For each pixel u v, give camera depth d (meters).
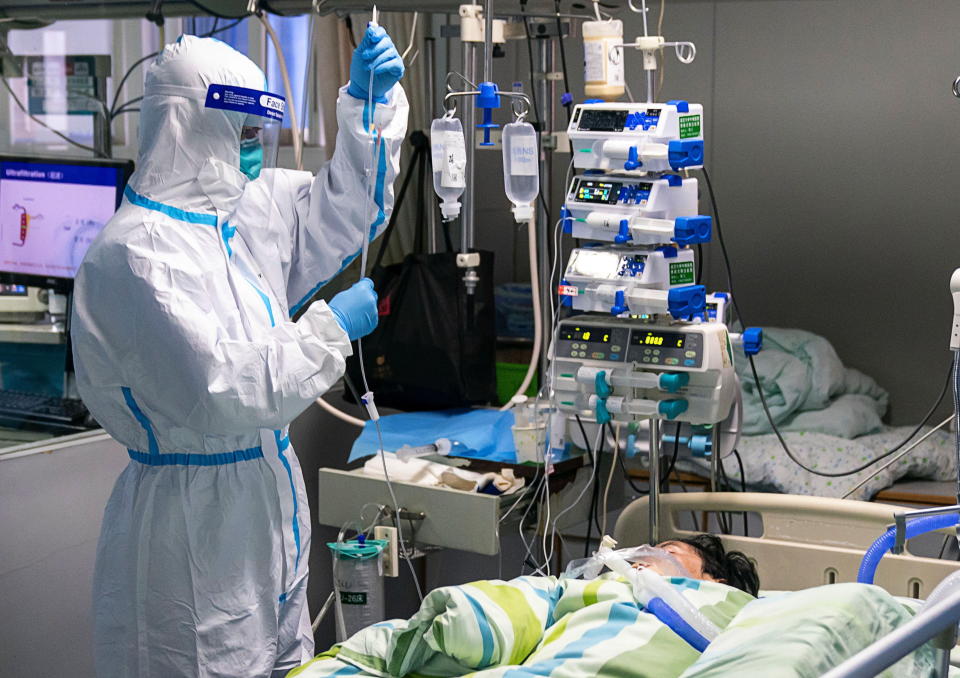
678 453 2.46
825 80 3.77
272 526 1.93
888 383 3.86
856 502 2.19
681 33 3.90
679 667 1.70
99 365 1.82
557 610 1.94
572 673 1.67
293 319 3.15
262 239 2.02
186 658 1.86
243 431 1.80
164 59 1.86
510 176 2.23
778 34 3.80
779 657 1.45
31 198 2.77
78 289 1.82
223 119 1.85
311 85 3.37
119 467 2.56
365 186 2.10
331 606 3.12
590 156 2.30
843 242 3.84
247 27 3.41
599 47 2.39
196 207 1.86
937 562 2.08
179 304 1.74
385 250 3.29
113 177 2.65
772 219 3.93
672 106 2.22
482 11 2.43
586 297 2.31
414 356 2.94
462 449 2.72
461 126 2.26
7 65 2.97
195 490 1.85
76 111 3.11
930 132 3.67
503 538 3.27
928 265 3.74
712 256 4.02
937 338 3.76
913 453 3.35
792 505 2.22
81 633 2.50
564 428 2.60
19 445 2.38
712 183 3.98
